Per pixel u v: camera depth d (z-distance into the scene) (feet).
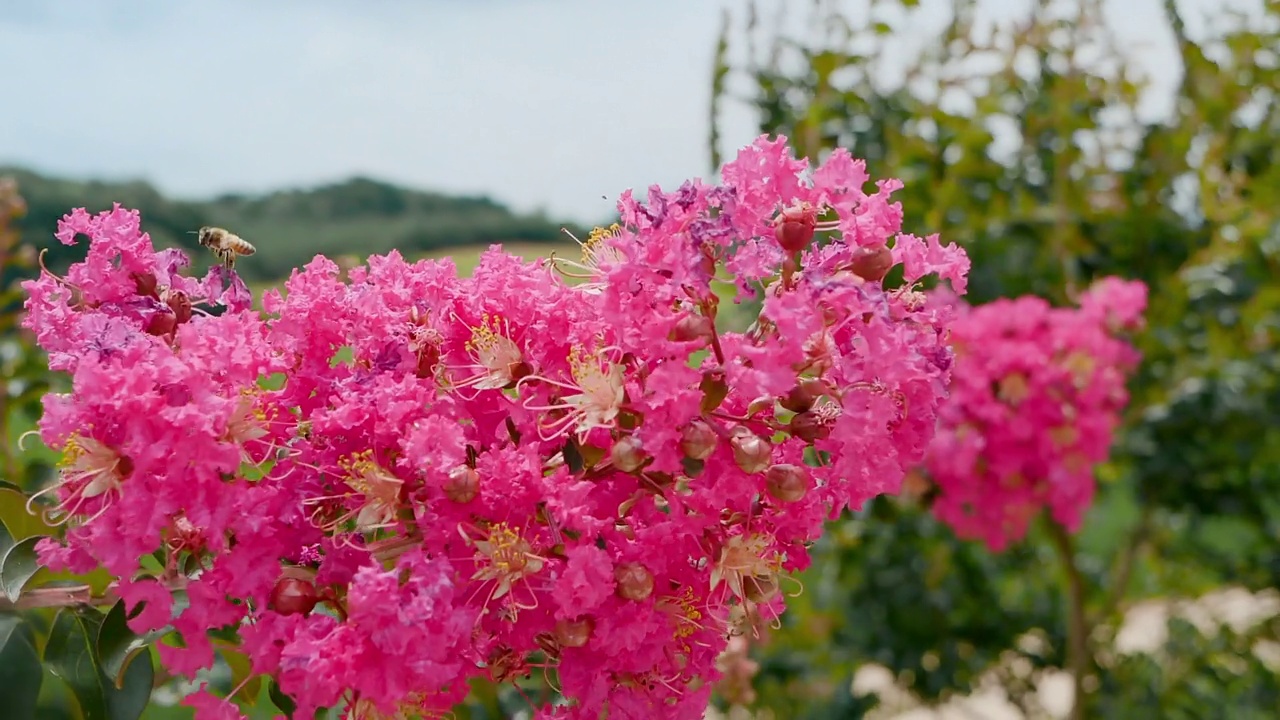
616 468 0.90
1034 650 2.57
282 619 0.86
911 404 0.94
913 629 2.31
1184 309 2.20
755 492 0.92
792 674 2.25
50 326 0.96
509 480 0.89
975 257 2.07
